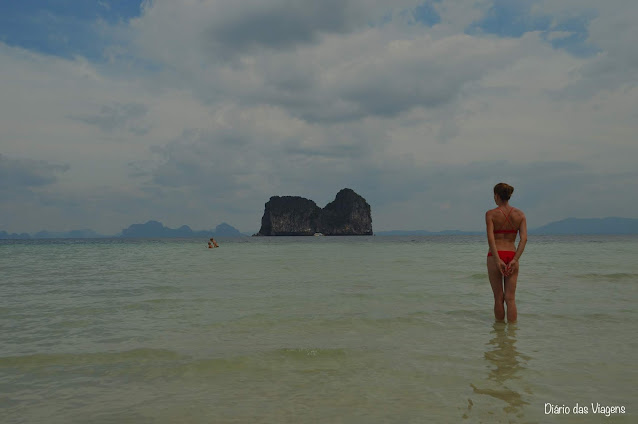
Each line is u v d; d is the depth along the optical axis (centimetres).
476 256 2725
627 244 5197
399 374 409
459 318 682
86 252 3719
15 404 343
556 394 354
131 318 696
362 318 678
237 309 768
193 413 322
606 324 633
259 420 308
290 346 514
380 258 2539
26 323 661
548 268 1612
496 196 686
